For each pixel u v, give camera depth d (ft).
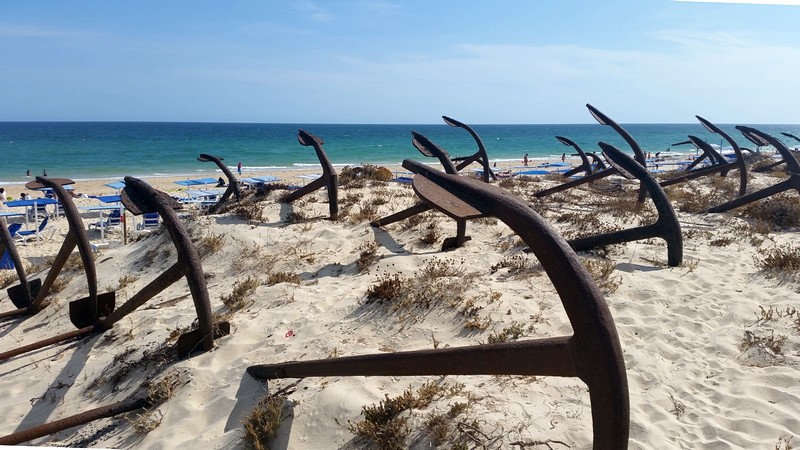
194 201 83.20
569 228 34.96
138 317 22.68
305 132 38.68
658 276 23.99
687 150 297.53
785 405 14.20
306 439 13.61
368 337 18.45
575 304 8.86
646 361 16.66
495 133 535.19
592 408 8.86
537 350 9.51
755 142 49.19
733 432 13.29
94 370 19.21
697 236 32.55
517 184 58.85
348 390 14.83
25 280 27.53
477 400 14.16
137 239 39.09
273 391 15.40
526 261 25.38
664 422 13.82
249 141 324.39
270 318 20.31
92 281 21.90
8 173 155.94
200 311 18.08
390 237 32.68
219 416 15.05
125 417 15.96
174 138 348.59
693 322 19.40
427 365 11.48
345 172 53.52
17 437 14.46
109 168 172.35
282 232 33.22
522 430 13.01
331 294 22.63
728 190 53.01
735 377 15.75
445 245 29.76
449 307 19.74
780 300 20.76
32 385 19.40
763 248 29.37
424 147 34.78
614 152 29.01
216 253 31.42
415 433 13.14
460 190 12.28
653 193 26.35
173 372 17.34
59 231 69.72
